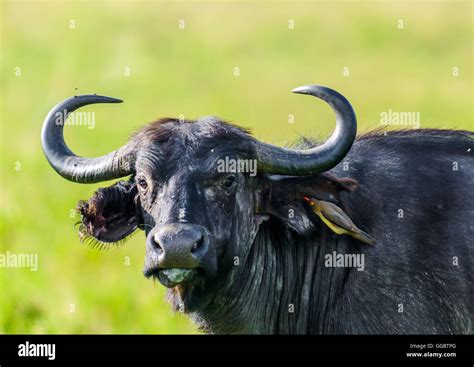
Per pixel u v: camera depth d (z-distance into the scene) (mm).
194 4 107062
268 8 105562
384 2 105125
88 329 38938
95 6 106438
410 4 105750
